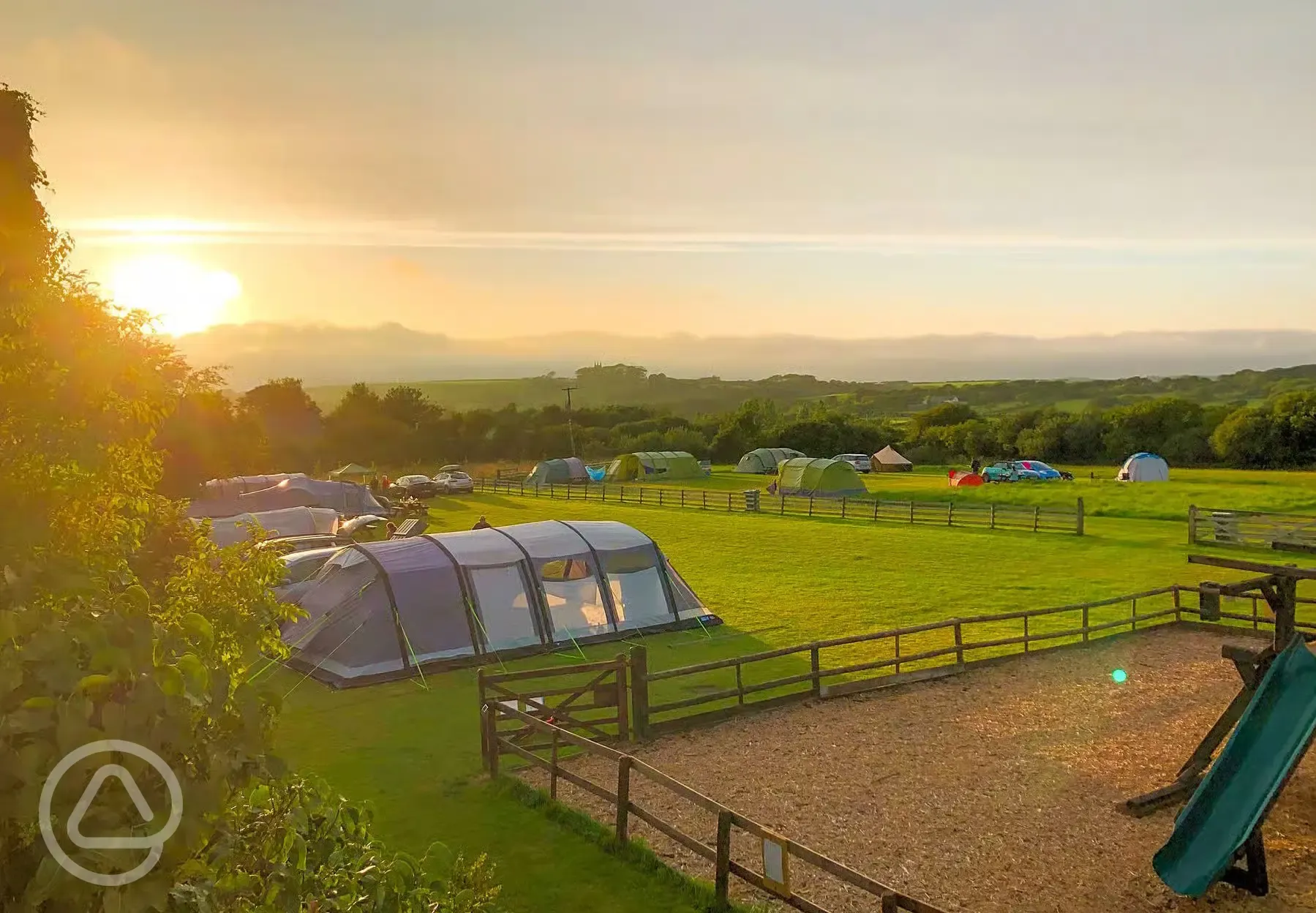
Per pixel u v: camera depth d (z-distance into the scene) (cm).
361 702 1315
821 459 4694
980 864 805
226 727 235
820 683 1351
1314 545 2553
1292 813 914
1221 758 807
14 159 1406
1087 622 1653
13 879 183
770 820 906
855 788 987
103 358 282
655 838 869
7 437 257
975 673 1445
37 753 179
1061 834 865
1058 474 5384
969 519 3444
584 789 982
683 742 1146
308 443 7962
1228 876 758
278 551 367
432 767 1058
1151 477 5053
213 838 239
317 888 298
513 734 1082
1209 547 2734
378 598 1490
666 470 5894
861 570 2427
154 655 226
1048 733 1161
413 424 8969
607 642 1634
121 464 298
